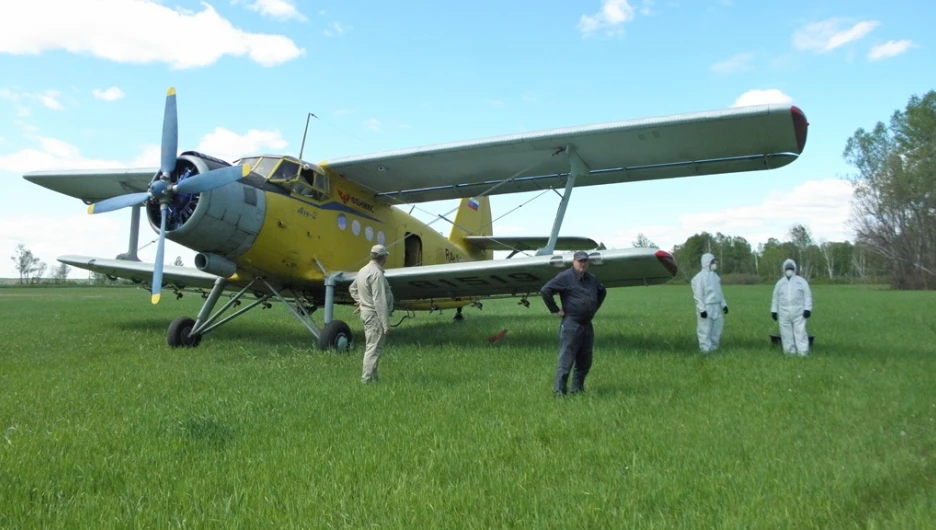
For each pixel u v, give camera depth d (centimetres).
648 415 436
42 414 450
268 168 873
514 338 996
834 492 282
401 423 416
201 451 352
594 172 977
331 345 802
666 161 911
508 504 269
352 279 885
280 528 246
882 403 480
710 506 266
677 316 1565
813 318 1415
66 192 1156
